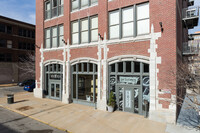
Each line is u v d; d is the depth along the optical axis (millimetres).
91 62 11969
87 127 7965
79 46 12547
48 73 15562
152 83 9008
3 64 29859
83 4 12875
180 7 11734
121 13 10648
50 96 15383
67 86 13273
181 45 12344
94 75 11930
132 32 10242
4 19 29562
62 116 9727
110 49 10852
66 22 13625
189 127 7816
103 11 11234
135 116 9531
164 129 7602
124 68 10398
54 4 15195
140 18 9922
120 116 9555
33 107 11945
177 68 8367
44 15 15969
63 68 13656
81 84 12914
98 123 8477
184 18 12102
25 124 8570
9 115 10234
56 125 8297
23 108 11680
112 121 8750
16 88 23891
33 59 32000
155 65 9016
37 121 9062
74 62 13133
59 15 14617
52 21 15016
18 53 32594
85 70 12617
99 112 10453
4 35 30016
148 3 9672
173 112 8281
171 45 8609
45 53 15578
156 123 8406
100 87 11172
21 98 15633
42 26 15828
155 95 8914
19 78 32656
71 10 13625
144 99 9688
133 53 9859
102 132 7363
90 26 12258
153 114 8812
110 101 10531
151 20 9273
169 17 8719
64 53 13695
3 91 20797
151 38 9188
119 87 10742
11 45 31375
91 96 12242
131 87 10188
